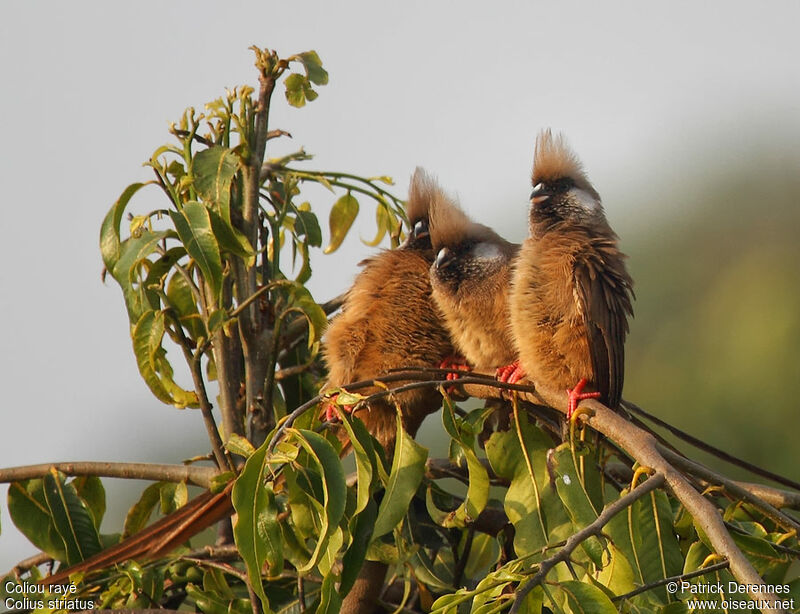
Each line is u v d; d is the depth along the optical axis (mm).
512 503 7781
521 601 5617
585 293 9172
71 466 8969
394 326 10031
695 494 6312
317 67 9336
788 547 6949
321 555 6438
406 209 11141
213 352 9648
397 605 9477
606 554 6949
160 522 8086
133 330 9086
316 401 7039
